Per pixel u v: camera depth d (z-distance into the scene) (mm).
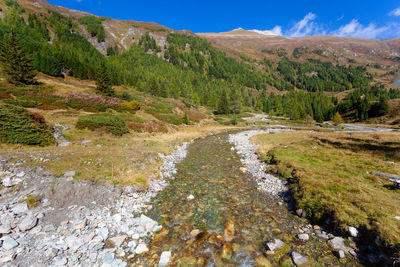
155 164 14352
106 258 5617
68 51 99938
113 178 10289
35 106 28422
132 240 6543
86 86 60031
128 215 8000
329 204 7980
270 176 13641
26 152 11281
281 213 8602
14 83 39531
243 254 5996
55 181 8750
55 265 5121
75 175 9570
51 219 6926
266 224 7688
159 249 6184
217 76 195500
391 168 12453
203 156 20016
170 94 103062
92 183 9391
